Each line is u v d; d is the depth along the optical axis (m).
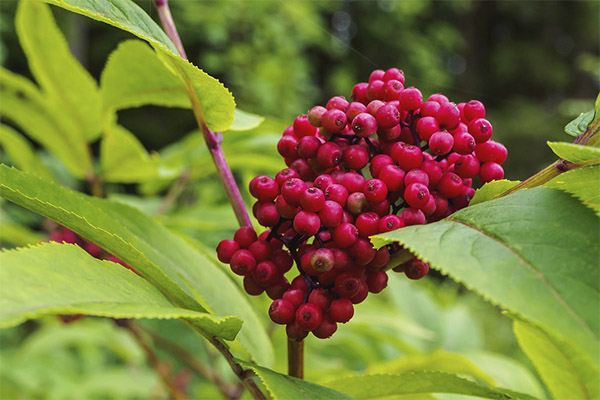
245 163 0.38
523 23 3.27
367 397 0.23
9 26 1.32
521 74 3.12
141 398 0.65
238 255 0.20
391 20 2.49
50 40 0.31
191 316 0.17
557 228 0.17
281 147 0.21
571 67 3.15
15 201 0.20
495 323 1.15
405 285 0.54
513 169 1.99
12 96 0.34
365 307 0.45
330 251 0.19
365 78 2.43
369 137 0.20
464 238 0.17
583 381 0.23
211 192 0.65
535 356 0.23
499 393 0.21
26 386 0.64
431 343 0.49
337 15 2.44
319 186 0.20
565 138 1.83
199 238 0.50
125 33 1.78
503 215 0.17
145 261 0.19
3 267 0.16
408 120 0.21
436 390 0.22
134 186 0.92
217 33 1.54
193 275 0.24
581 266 0.16
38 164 0.38
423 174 0.19
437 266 0.16
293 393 0.19
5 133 0.36
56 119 0.35
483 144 0.20
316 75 2.30
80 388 0.61
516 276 0.16
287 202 0.20
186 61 0.20
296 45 1.73
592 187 0.19
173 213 0.43
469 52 3.26
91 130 0.35
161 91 0.28
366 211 0.20
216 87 0.21
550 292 0.16
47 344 0.64
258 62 1.54
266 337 0.25
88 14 0.19
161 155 0.44
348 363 0.51
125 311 0.17
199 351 0.72
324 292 0.20
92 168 0.37
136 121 1.88
